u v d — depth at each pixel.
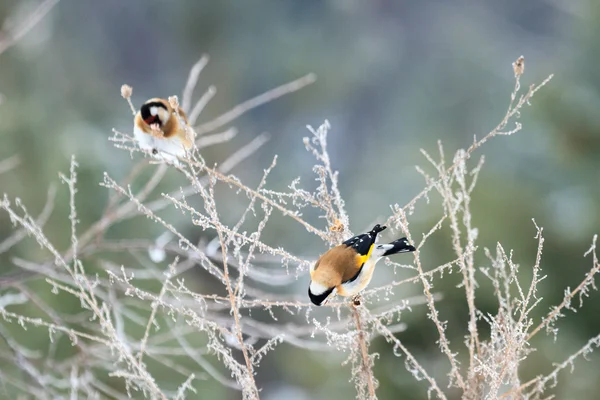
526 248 12.97
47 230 12.97
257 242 5.99
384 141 28.22
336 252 6.21
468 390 6.09
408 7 30.72
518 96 16.55
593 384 11.84
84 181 13.52
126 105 22.56
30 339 11.10
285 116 27.36
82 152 14.20
